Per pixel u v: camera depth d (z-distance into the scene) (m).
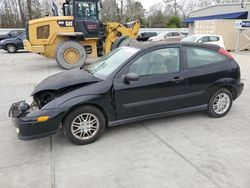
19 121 3.42
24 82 8.28
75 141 3.70
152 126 4.37
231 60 4.68
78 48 10.85
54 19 10.84
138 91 3.92
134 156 3.41
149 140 3.86
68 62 10.86
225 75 4.55
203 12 24.88
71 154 3.50
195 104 4.46
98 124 3.79
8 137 4.09
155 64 4.06
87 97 3.58
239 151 3.49
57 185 2.84
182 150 3.54
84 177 2.97
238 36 17.81
